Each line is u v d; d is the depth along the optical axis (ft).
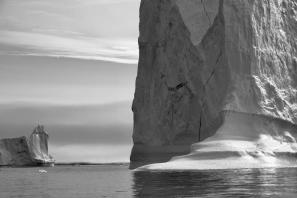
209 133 212.23
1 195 117.60
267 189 94.73
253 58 204.03
